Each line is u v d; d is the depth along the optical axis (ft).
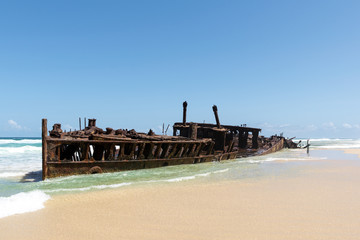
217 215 25.31
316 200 31.32
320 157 103.45
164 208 27.71
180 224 22.66
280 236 19.97
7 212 25.50
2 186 39.60
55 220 23.57
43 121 42.86
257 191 36.55
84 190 36.22
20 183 42.34
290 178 48.47
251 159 90.58
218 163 74.54
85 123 68.08
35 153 111.96
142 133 75.41
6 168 64.44
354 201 30.91
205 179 46.47
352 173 55.98
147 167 56.65
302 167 66.49
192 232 20.79
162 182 42.86
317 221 23.43
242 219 24.00
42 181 42.42
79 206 28.30
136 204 29.30
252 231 20.97
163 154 60.75
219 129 87.15
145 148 57.98
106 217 24.54
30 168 64.59
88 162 47.21
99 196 32.94
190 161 68.74
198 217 24.67
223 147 87.10
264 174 53.31
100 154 50.34
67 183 40.78
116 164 51.06
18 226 21.88
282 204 29.45
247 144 114.01
